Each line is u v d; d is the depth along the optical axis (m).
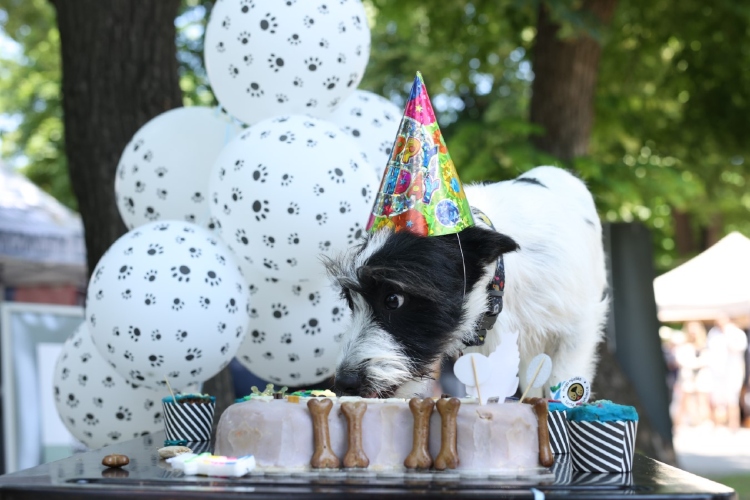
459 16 8.86
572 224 3.37
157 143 3.73
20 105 16.17
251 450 2.10
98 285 3.27
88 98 4.59
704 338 14.27
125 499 1.83
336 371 2.72
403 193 2.73
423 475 1.98
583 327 3.34
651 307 7.52
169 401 2.90
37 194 7.03
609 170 7.93
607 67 9.35
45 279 7.67
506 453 2.09
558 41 7.36
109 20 4.58
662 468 2.28
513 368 2.26
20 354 5.98
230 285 3.32
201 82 9.05
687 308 12.91
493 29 8.94
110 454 2.44
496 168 7.49
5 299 8.15
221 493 1.80
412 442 2.09
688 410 14.12
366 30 3.68
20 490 1.89
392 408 2.11
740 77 9.62
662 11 8.97
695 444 11.67
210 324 3.24
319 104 3.60
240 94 3.58
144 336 3.18
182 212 3.77
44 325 6.17
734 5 8.30
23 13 12.91
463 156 7.62
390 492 1.79
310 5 3.43
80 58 4.59
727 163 10.82
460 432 2.08
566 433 2.44
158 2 4.66
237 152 3.32
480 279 2.86
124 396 3.75
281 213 3.22
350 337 2.78
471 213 2.92
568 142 7.47
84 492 1.85
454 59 9.48
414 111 2.73
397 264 2.67
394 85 13.05
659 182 8.18
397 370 2.70
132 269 3.22
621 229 7.57
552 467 2.14
